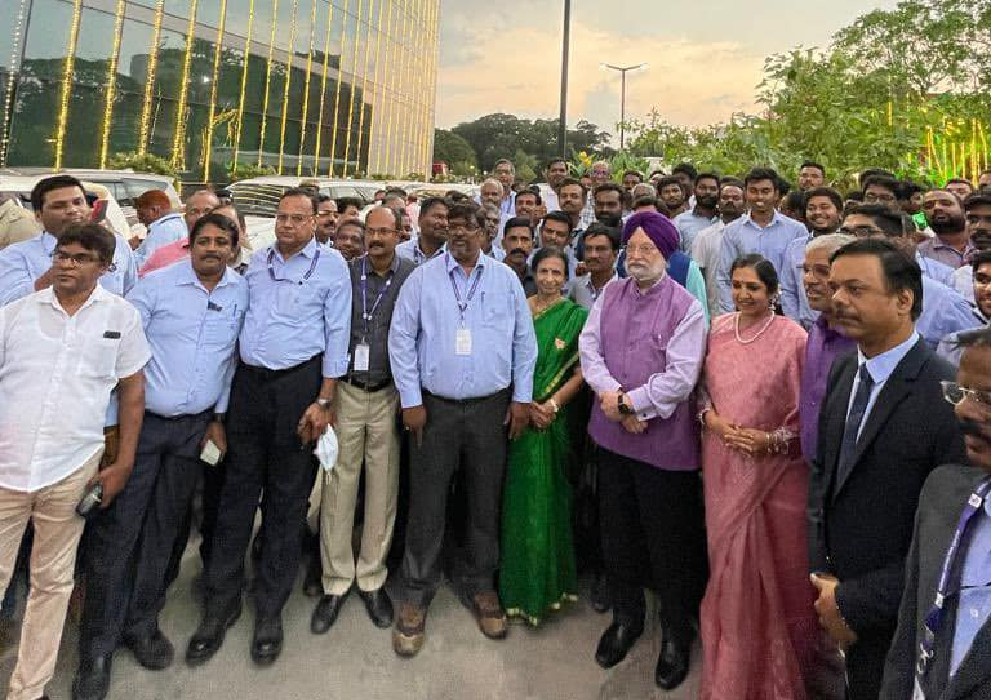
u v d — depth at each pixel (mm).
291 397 2799
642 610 2816
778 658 2262
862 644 1832
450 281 2883
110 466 2518
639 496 2664
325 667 2729
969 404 1283
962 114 9039
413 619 2869
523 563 2994
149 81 17703
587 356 2822
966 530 1307
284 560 2879
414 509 2957
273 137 22344
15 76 14648
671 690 2609
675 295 2633
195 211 4094
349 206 4973
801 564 2311
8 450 2277
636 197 5961
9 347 2311
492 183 6184
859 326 1773
